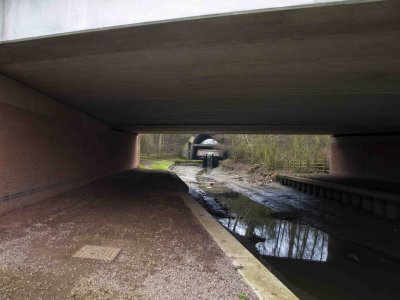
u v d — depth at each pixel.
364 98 8.88
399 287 7.37
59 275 4.28
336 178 20.22
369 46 5.02
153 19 4.42
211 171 39.84
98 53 5.62
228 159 44.81
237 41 4.94
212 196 20.20
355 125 15.26
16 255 4.96
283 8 3.91
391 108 10.40
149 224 7.28
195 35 4.79
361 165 20.08
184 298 3.73
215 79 7.20
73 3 4.86
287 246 10.40
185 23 4.42
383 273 8.19
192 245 5.78
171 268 4.64
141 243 5.82
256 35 4.70
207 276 4.37
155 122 16.78
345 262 8.96
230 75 6.83
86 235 6.20
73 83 7.85
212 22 4.37
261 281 4.21
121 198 10.97
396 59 5.62
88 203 9.62
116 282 4.12
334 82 7.23
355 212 14.02
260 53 5.44
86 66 6.39
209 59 5.81
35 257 4.91
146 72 6.74
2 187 7.14
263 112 11.92
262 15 4.11
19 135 7.79
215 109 11.55
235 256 5.19
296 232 12.18
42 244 5.54
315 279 7.75
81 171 12.89
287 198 19.55
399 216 12.12
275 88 7.91
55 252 5.16
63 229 6.55
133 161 26.70
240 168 37.66
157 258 5.04
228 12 4.10
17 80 7.59
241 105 10.51
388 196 12.24
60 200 9.57
